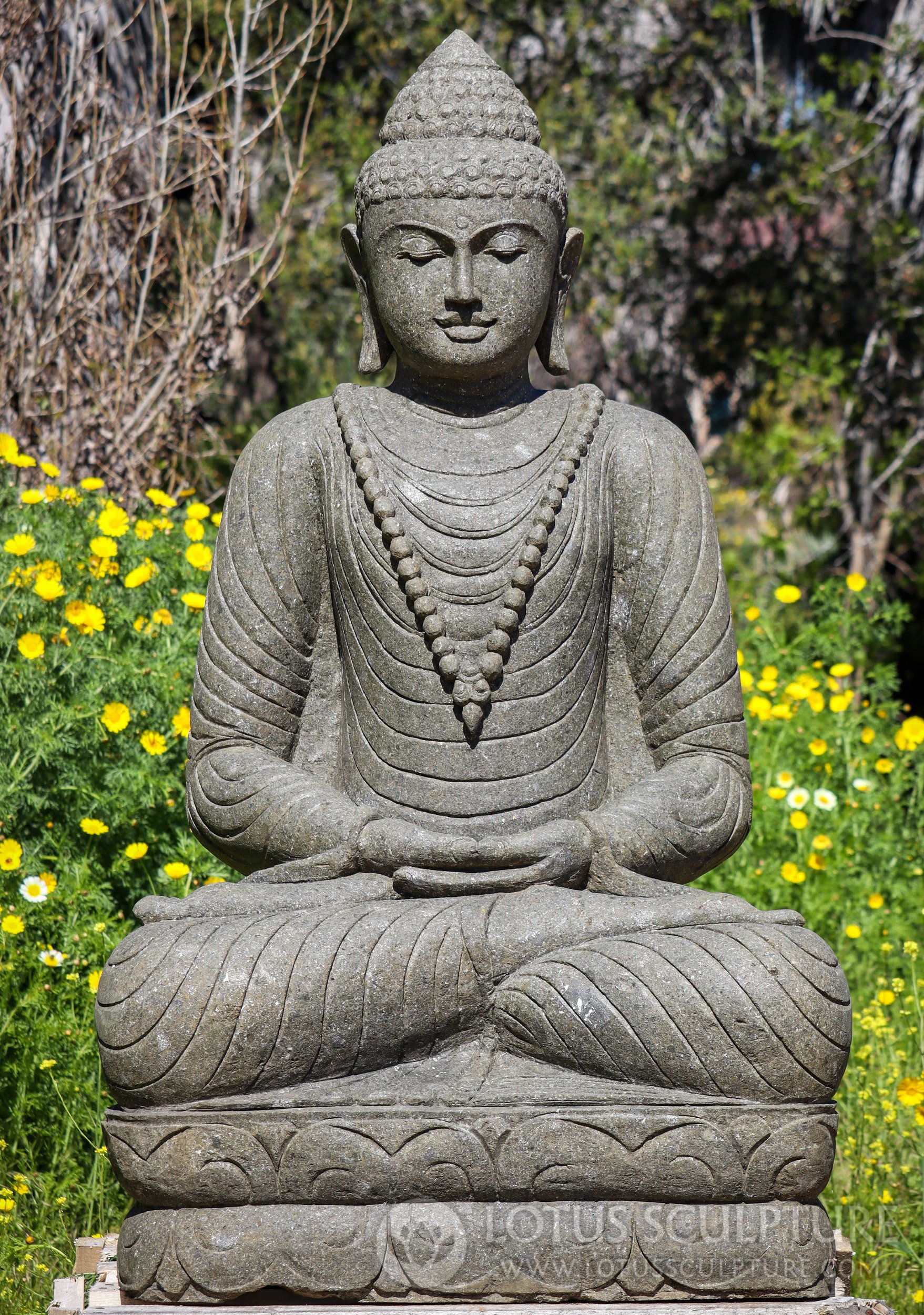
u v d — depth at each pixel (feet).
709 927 14.16
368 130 43.91
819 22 45.91
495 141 16.34
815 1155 13.65
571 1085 13.79
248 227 42.83
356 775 16.01
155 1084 13.73
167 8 41.45
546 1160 13.41
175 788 22.12
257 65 38.96
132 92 37.58
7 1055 19.21
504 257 16.24
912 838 28.07
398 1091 13.65
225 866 21.56
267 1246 13.41
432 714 15.67
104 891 21.56
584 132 45.21
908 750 27.53
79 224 34.71
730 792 15.88
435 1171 13.42
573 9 44.60
